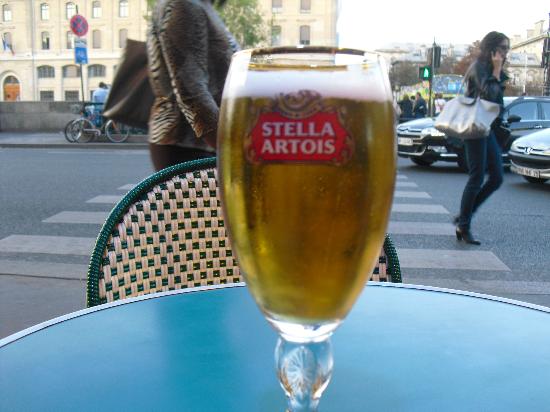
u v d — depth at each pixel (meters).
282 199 0.52
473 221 6.22
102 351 0.95
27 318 3.39
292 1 51.91
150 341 0.99
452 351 0.96
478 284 4.12
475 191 5.17
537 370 0.90
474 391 0.84
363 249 0.54
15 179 9.22
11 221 6.03
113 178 9.38
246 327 1.05
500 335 1.03
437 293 1.26
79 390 0.83
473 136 4.96
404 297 1.23
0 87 56.38
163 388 0.83
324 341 0.60
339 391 0.83
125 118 2.74
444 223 6.08
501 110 5.01
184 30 2.29
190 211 1.65
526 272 4.43
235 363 0.91
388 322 1.09
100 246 1.46
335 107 0.52
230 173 0.55
